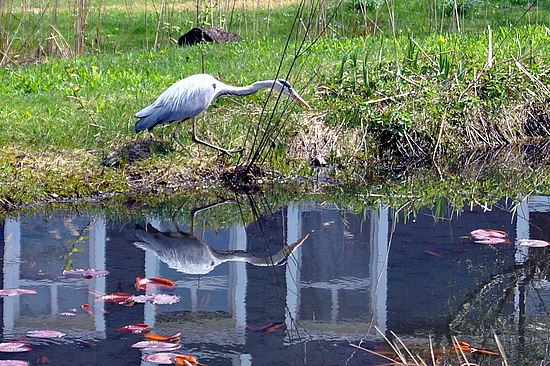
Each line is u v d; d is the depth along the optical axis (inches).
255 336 200.4
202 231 286.2
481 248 265.1
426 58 442.3
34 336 194.7
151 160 335.9
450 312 215.5
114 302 218.5
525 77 437.1
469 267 247.3
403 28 652.1
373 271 245.1
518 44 460.1
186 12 685.9
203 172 339.6
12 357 185.2
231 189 336.5
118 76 434.3
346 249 266.4
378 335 202.4
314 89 397.4
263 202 322.7
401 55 453.4
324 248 267.3
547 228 286.8
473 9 681.6
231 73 430.3
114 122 352.2
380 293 227.8
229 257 260.1
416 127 394.0
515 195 335.0
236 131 360.5
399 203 321.7
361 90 399.9
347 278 239.9
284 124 351.6
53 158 324.8
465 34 573.6
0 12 541.6
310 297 225.1
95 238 272.7
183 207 313.7
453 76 427.8
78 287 228.4
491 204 319.9
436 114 400.5
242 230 288.0
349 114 384.8
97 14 691.4
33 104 378.6
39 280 232.2
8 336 195.8
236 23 665.0
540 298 224.7
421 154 389.7
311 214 306.8
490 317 212.1
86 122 352.2
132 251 261.0
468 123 409.1
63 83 417.7
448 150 395.5
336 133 377.1
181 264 251.6
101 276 237.5
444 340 199.2
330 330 203.9
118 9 721.0
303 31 593.9
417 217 301.1
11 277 233.1
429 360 188.5
